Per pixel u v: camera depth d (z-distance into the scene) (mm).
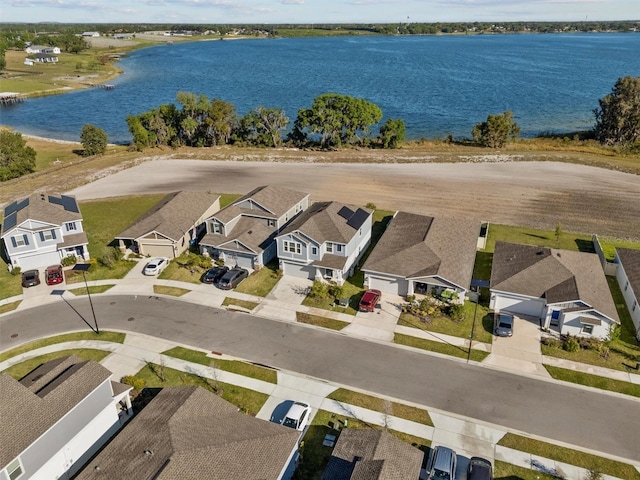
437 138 104750
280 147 95625
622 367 33625
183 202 54594
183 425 24422
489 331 37750
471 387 31984
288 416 28516
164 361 34812
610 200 64562
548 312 37562
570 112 128125
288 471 25078
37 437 23141
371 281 43500
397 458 23188
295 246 44344
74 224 49156
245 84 177375
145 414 25875
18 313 40875
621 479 25484
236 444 23750
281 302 41844
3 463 21594
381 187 70188
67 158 88500
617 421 29172
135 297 43000
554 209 61812
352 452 23984
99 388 26688
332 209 48312
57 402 24891
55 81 177625
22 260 46844
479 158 84375
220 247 47312
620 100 96125
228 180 73938
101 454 23562
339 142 93188
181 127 96625
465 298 41906
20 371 33906
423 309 39875
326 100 91938
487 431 28562
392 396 31344
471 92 155750
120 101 147250
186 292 43656
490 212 61000
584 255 42688
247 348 36125
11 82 171375
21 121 122125
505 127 92750
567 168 77938
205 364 34469
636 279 41031
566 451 27188
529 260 42219
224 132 96625
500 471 26000
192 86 173875
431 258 42906
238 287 44250
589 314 35906
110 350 36094
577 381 32344
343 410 30266
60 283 45250
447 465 25094
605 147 92750
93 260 48250
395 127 92438
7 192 69750
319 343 36594
